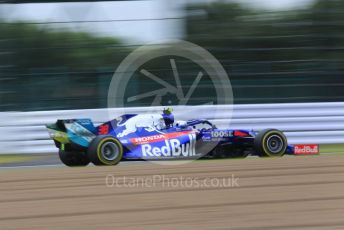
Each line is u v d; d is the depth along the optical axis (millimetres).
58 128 34781
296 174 28141
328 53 50094
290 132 46375
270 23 51250
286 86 49750
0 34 47344
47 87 47406
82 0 49656
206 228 17531
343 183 25312
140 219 18859
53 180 27797
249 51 50375
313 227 17562
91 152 33844
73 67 48344
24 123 43875
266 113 46438
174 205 21078
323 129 46844
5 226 18219
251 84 49719
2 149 43312
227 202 21469
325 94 49812
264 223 18094
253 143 38125
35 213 20062
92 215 19578
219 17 51750
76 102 47781
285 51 50250
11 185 26484
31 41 47844
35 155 44438
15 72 46906
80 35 49438
